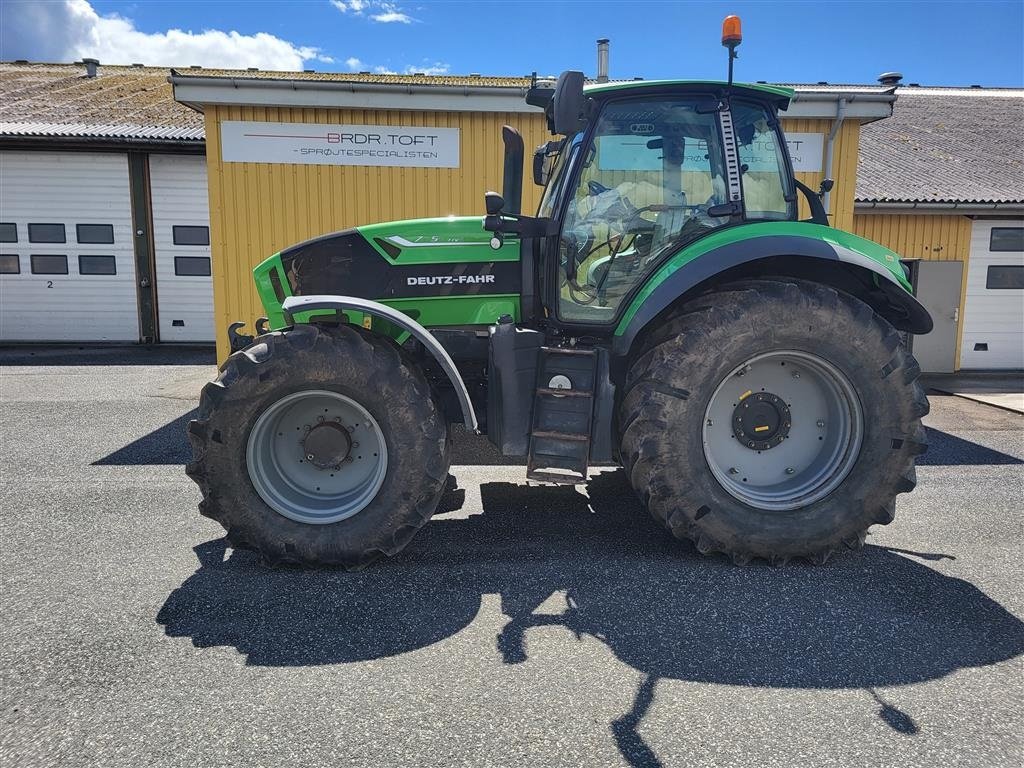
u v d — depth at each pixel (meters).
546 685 2.34
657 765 1.96
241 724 2.12
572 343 3.59
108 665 2.45
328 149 7.43
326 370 3.15
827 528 3.31
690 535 3.29
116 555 3.44
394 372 3.18
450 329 3.79
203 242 12.88
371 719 2.15
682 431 3.21
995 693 2.33
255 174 7.43
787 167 3.68
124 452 5.52
